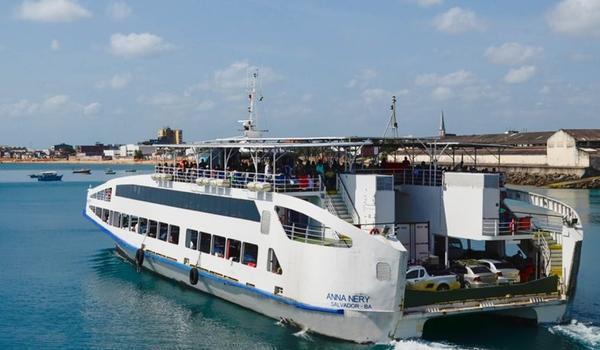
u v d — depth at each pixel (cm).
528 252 3228
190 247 3688
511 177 14038
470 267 3100
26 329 3241
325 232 2830
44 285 4188
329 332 2816
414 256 3256
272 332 3033
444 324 3092
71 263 4978
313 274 2794
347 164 3378
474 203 3053
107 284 4147
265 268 3077
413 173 3441
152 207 4084
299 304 2852
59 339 3083
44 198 12325
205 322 3244
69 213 9194
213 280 3488
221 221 3416
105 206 4700
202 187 3575
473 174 3059
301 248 2850
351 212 3100
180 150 4094
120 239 4428
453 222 3156
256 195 3158
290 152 3650
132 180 4347
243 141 3788
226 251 3378
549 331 2941
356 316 2706
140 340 3045
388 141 3334
